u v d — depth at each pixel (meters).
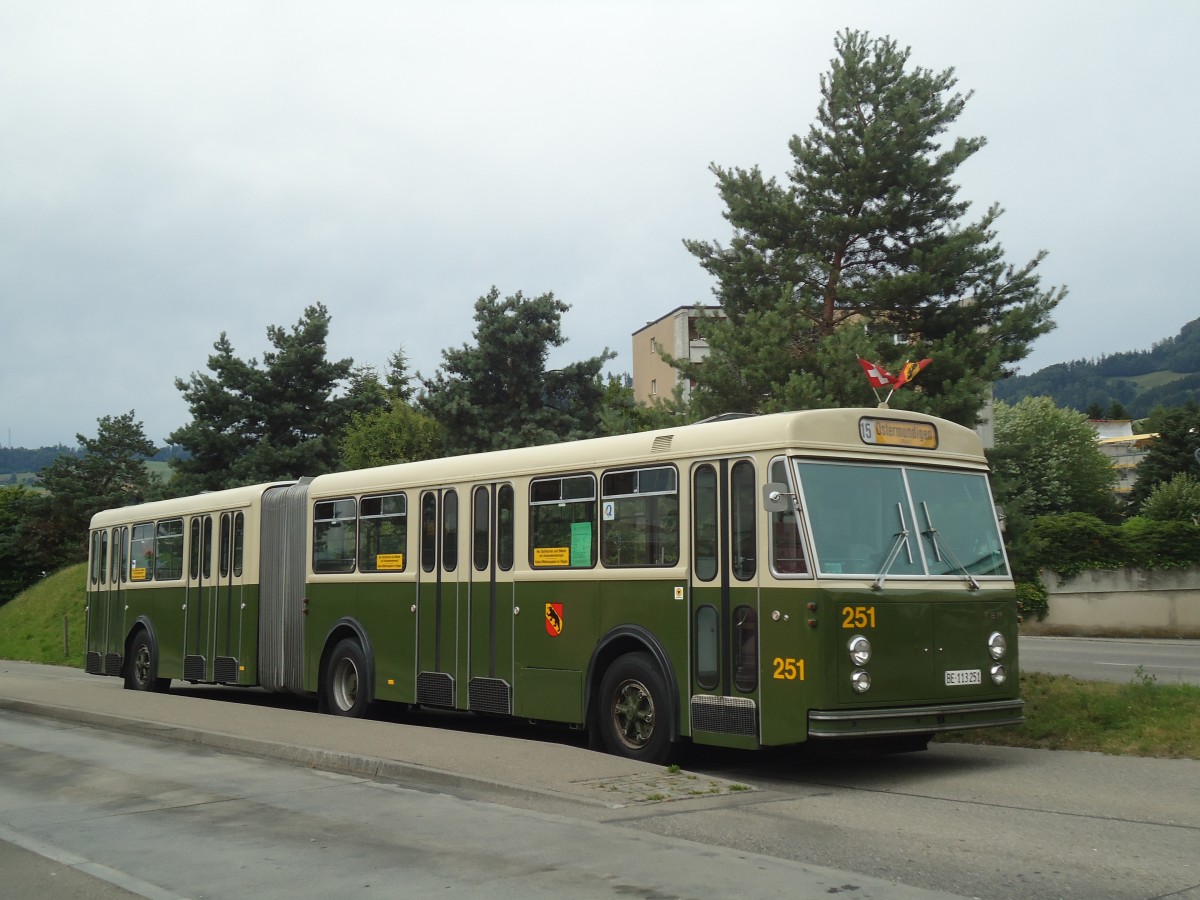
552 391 43.72
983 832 8.06
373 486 15.21
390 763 10.71
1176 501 55.34
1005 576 11.10
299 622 16.36
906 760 11.53
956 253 21.34
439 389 42.56
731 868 7.13
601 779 9.88
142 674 20.33
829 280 22.09
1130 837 7.82
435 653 13.94
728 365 21.50
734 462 10.55
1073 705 12.73
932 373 21.02
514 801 9.48
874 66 22.44
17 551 57.75
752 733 10.09
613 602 11.62
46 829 8.85
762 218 22.58
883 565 10.27
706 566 10.68
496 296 43.09
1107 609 34.94
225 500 18.27
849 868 7.16
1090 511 70.94
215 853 7.90
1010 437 23.31
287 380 45.75
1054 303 21.66
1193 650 26.89
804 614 9.81
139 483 62.25
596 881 6.89
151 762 12.04
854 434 10.50
